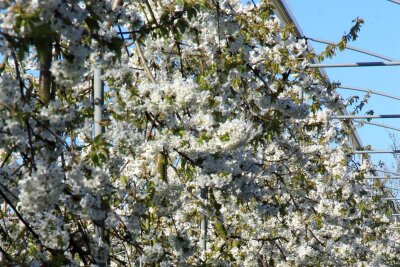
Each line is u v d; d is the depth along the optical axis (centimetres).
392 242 2658
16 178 702
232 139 782
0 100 598
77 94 938
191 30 992
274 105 1098
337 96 1309
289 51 1194
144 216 839
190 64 1080
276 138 1263
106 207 695
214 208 985
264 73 1148
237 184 835
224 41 1035
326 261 1516
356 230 1717
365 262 1994
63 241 668
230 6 992
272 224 1427
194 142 802
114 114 831
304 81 1235
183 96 803
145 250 837
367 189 2156
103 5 713
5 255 667
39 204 596
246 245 1360
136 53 1055
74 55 618
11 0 553
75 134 767
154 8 1066
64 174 655
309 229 1509
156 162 875
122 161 789
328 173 1658
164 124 830
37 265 654
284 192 1334
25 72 869
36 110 664
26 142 638
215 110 830
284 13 1327
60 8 569
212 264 1012
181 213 1178
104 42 635
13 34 559
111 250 1071
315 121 1373
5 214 846
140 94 820
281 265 1426
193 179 1035
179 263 916
